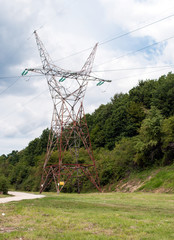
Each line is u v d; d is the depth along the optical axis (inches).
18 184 3454.7
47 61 1745.8
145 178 1727.4
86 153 2824.8
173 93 2091.5
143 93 2719.0
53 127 1820.9
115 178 2096.5
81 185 2342.5
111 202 872.9
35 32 1764.3
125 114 2854.3
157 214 597.0
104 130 3216.0
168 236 386.6
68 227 458.6
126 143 2300.7
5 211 615.5
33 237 375.6
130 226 457.7
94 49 1815.9
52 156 2760.8
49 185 2625.5
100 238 374.0
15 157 5408.5
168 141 1684.3
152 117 1978.3
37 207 688.4
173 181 1397.6
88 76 1792.6
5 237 371.2
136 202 879.7
